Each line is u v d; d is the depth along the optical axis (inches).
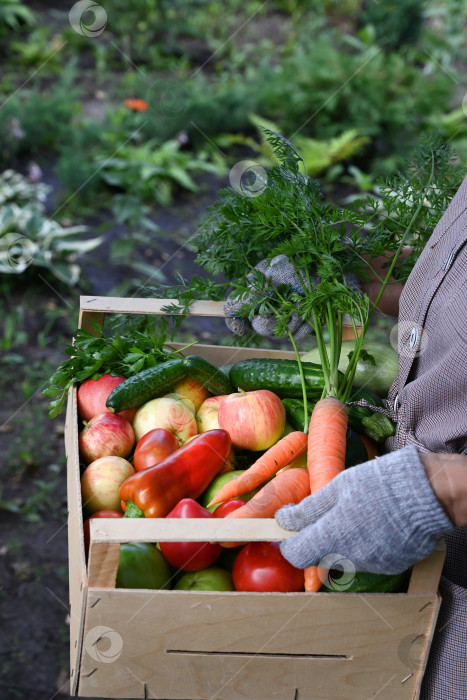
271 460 50.3
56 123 220.5
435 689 45.4
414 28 254.7
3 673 87.7
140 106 203.2
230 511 46.8
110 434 54.2
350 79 225.6
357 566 40.8
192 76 267.9
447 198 61.6
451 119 222.5
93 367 58.6
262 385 57.9
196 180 216.4
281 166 59.6
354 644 43.7
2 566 102.2
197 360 58.2
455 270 46.8
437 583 42.9
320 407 50.8
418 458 39.5
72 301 158.7
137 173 200.5
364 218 56.6
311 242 55.4
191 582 46.5
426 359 48.9
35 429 128.0
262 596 42.1
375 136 222.7
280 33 310.5
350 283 60.0
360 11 302.2
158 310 61.3
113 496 51.3
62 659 90.2
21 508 112.4
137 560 45.5
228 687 44.3
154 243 182.5
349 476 40.0
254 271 56.3
